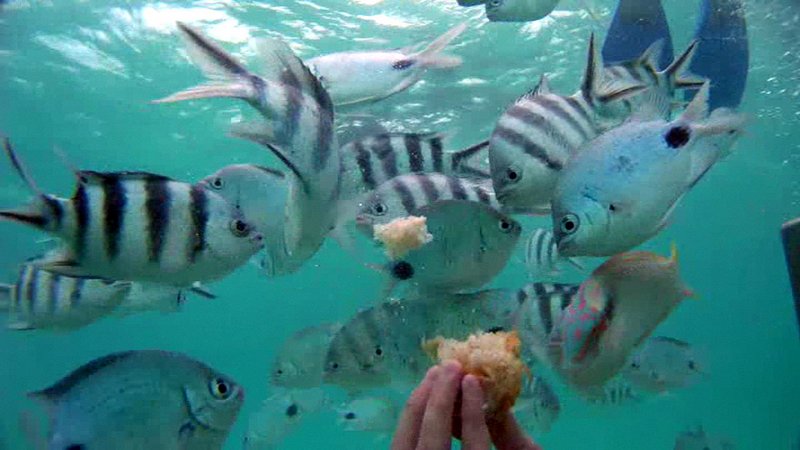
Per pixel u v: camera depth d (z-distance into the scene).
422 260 0.65
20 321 0.91
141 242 0.53
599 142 0.49
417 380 0.71
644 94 0.68
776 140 3.90
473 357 0.35
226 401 0.56
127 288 0.92
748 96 3.15
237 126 0.51
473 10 2.35
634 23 1.04
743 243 7.71
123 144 3.63
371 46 2.66
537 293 0.67
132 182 0.53
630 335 0.47
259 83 0.51
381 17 2.45
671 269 0.46
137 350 0.55
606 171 0.49
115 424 0.53
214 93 0.49
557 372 0.51
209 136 3.52
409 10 2.40
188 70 2.85
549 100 0.62
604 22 1.98
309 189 0.55
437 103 3.00
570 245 0.50
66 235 0.52
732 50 1.06
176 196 0.54
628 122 0.49
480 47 2.58
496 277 0.67
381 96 0.81
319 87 0.55
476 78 2.80
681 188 0.49
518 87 2.94
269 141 0.52
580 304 0.48
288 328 12.38
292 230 0.62
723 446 1.64
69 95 3.08
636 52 1.04
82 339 10.00
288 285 8.18
